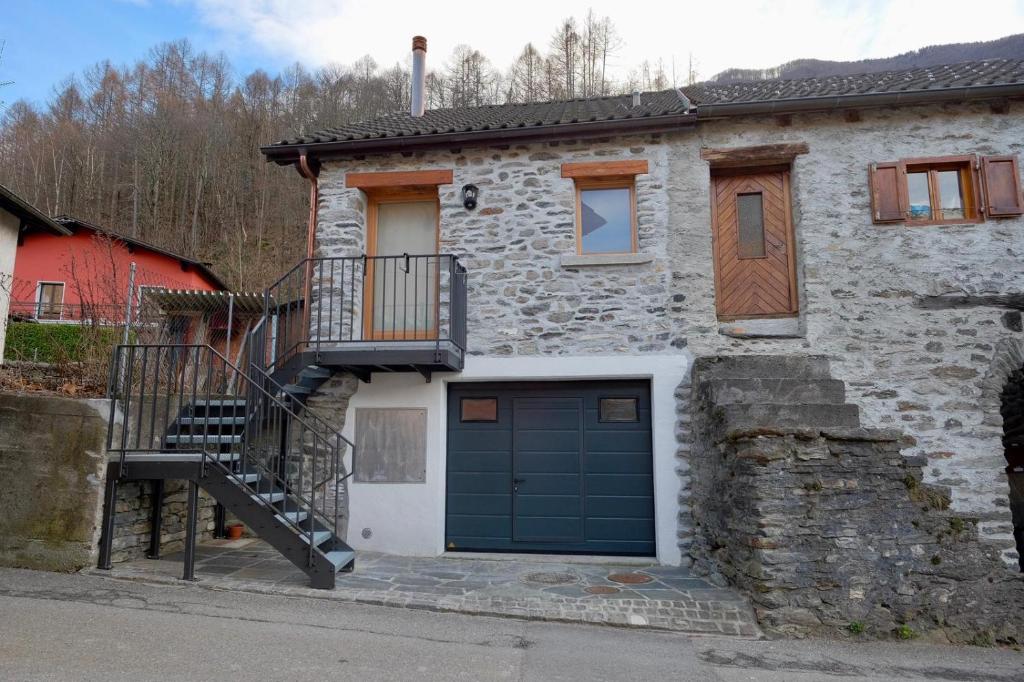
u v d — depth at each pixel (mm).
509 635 4594
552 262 7223
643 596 5410
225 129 33562
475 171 7527
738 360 6617
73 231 17172
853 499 5227
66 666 3605
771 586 5020
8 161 24906
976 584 5336
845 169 7000
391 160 7676
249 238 30422
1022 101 6844
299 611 4855
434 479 7027
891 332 6680
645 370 6918
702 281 7004
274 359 7164
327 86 36000
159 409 6562
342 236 7551
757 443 5258
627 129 7152
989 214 6715
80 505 5637
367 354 6453
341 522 7066
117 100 34312
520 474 7234
